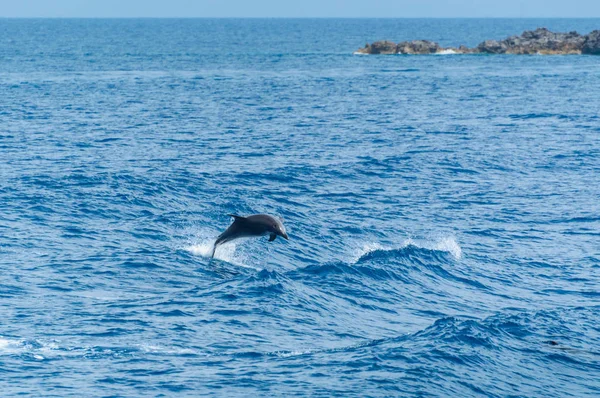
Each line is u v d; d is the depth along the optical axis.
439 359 43.41
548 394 40.72
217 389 39.41
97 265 60.81
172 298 53.78
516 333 48.41
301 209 83.00
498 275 63.62
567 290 60.47
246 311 51.50
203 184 91.81
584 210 85.06
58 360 42.66
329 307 54.03
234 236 58.12
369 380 40.53
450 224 78.81
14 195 81.94
